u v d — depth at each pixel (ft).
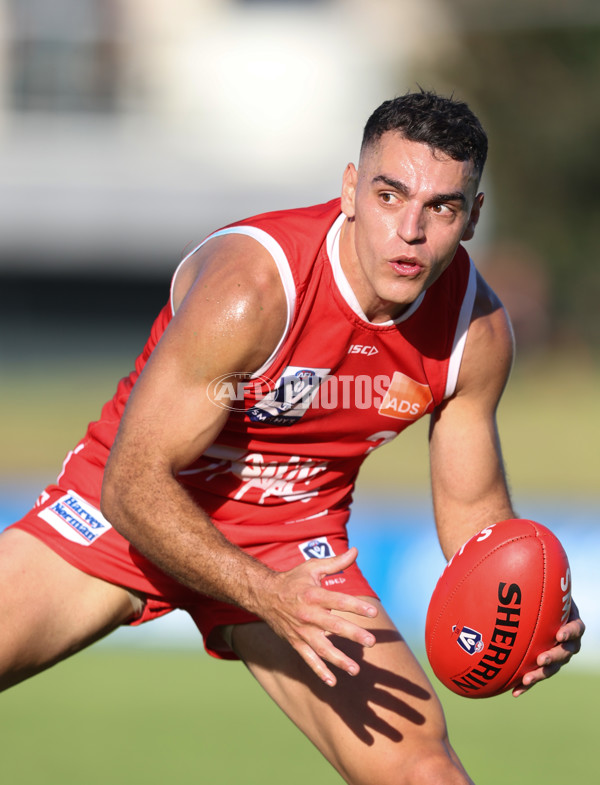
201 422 32.55
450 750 33.96
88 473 37.83
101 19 297.94
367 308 34.17
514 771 53.06
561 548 33.71
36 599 35.83
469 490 37.35
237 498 37.60
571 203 297.94
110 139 302.86
